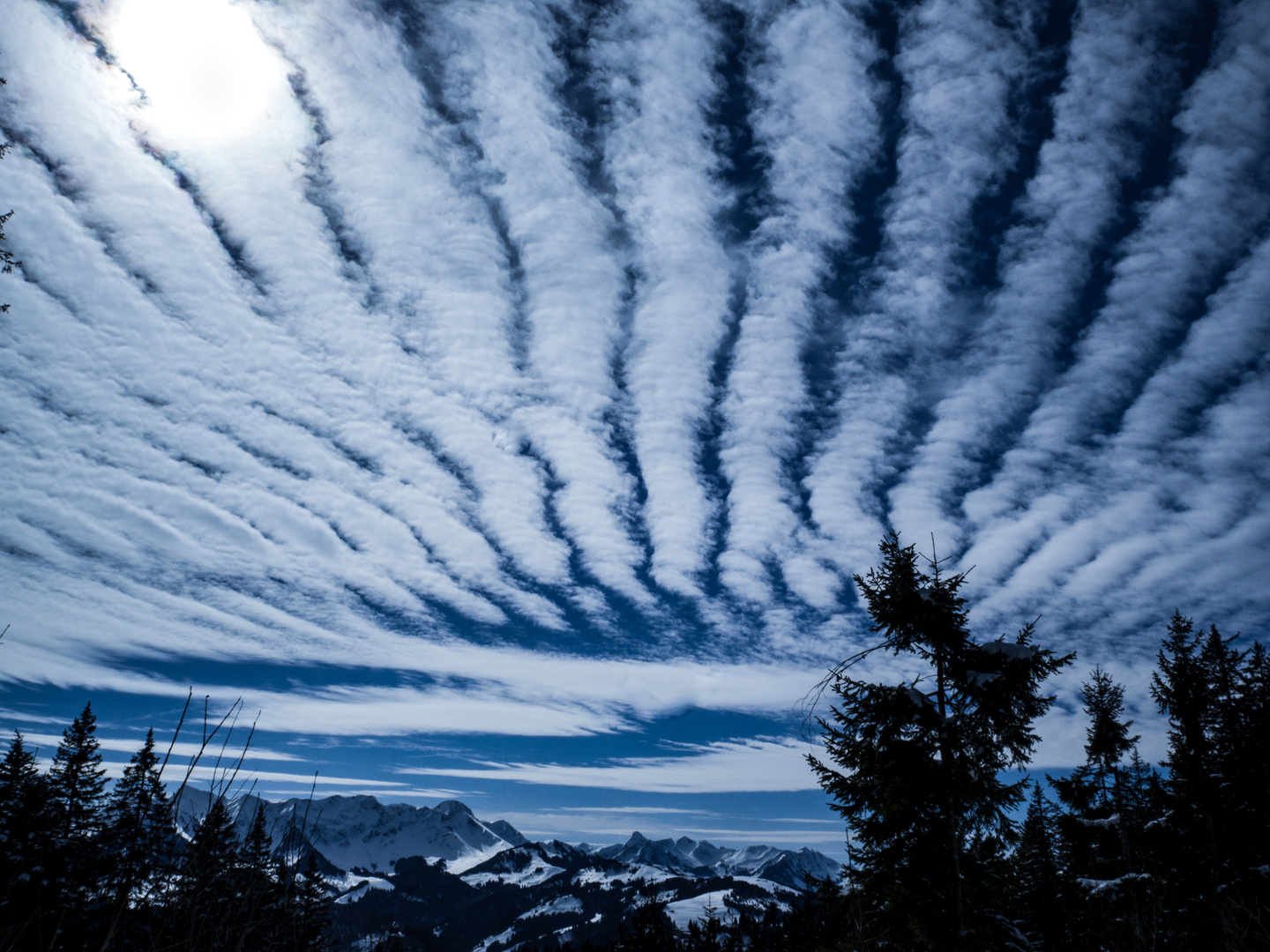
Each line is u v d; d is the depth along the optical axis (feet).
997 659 47.91
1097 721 69.36
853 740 49.96
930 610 49.19
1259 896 57.31
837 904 49.49
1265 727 70.74
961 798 45.55
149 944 15.69
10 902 14.42
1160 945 60.49
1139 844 67.31
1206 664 80.94
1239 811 66.08
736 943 162.30
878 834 47.91
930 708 47.57
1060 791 71.61
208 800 18.28
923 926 43.83
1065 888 65.77
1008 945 44.60
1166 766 74.08
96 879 15.80
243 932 18.12
